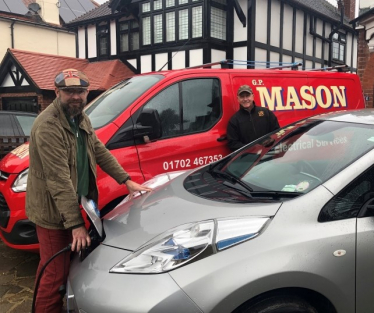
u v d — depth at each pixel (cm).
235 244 189
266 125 425
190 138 398
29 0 2066
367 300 201
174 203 233
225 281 179
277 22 1470
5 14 1773
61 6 2291
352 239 197
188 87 409
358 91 558
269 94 463
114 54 1684
